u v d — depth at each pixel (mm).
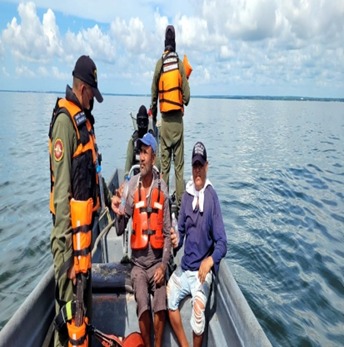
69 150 2176
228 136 28094
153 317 2973
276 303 5242
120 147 20141
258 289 5586
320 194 11250
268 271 6164
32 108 57375
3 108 55406
